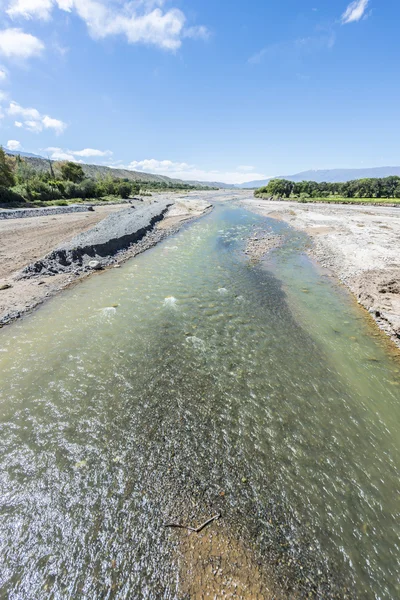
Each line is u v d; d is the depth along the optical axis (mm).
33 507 5543
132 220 35906
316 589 4441
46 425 7391
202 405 8195
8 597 4309
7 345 10805
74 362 9961
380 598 4402
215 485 6004
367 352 11125
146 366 9867
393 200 65500
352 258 22688
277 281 18953
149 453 6684
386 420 7945
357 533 5250
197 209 60562
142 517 5367
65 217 39938
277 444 7043
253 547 4930
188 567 4621
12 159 78000
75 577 4543
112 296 15656
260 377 9500
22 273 17469
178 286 17500
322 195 85812
